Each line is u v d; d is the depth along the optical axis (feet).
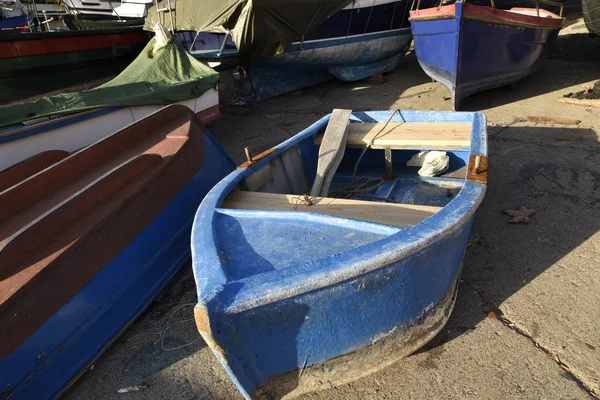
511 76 23.06
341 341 6.54
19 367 6.92
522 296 8.90
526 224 11.35
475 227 11.48
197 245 6.87
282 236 7.13
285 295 5.49
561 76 25.35
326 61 27.96
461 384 7.16
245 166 9.96
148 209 10.11
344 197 12.30
